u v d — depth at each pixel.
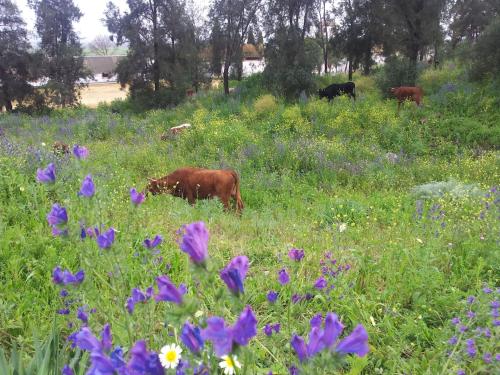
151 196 7.77
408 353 3.42
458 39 33.16
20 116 26.67
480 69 20.41
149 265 3.73
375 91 23.47
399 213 7.81
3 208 5.54
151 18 31.36
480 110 17.38
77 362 2.62
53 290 3.66
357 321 3.62
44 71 33.97
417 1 23.23
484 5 29.50
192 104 26.14
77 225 2.29
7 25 31.47
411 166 12.45
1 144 8.87
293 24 25.22
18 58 31.66
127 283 3.44
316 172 11.73
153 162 12.41
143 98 31.78
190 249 1.48
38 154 7.78
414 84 22.08
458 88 19.83
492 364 2.88
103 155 12.62
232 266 1.51
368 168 11.84
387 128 15.88
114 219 4.98
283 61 24.41
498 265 4.80
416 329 3.56
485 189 9.49
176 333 2.35
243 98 25.83
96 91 54.75
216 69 32.34
